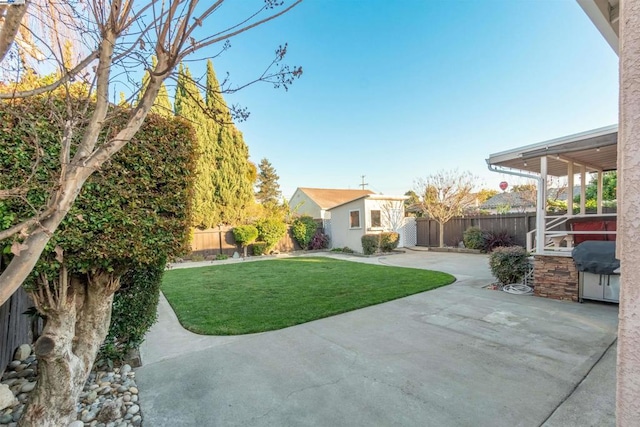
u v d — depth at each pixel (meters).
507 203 18.28
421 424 2.25
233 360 3.35
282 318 4.71
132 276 3.39
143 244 2.73
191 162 3.11
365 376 2.95
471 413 2.35
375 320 4.55
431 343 3.67
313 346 3.67
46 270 2.34
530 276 6.39
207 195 14.92
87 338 2.63
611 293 5.00
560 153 5.89
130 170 2.69
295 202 26.28
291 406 2.50
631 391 0.69
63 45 1.93
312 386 2.79
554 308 4.95
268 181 28.89
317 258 12.65
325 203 21.72
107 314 2.82
